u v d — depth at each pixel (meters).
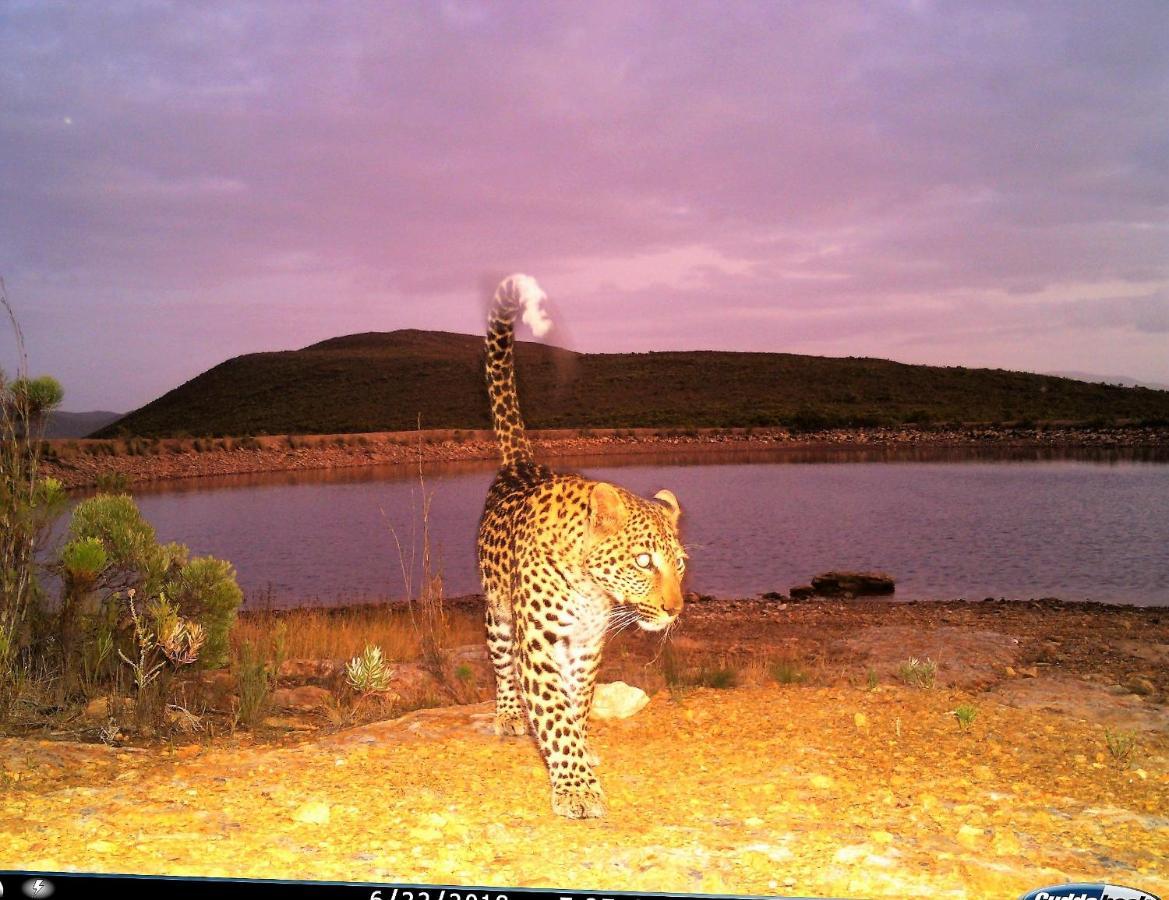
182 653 2.97
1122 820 2.08
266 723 2.92
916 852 1.87
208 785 2.17
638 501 2.25
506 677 2.66
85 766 2.37
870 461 24.22
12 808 1.97
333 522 13.12
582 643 2.29
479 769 2.38
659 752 2.57
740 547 10.36
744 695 3.17
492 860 1.81
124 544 3.27
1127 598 7.20
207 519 13.58
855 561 9.31
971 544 10.25
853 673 3.74
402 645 4.34
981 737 2.72
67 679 3.00
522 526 2.31
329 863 1.75
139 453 22.56
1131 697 3.28
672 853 1.84
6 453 3.23
